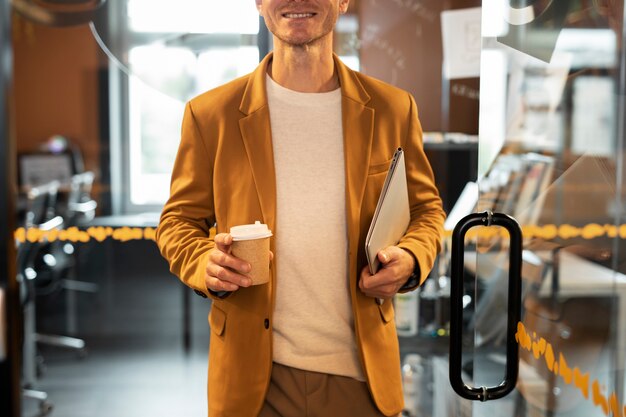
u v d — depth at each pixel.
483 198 1.61
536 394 1.50
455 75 3.02
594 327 1.23
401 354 3.04
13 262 1.69
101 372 4.06
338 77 1.83
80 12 3.20
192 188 1.81
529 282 1.52
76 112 3.34
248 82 1.80
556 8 1.40
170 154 3.45
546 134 1.44
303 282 1.73
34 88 3.28
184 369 4.25
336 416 1.72
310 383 1.71
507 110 1.54
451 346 1.60
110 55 3.25
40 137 3.36
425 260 1.72
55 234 3.54
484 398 1.57
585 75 1.27
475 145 3.06
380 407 1.72
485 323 1.73
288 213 1.74
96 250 3.67
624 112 1.09
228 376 1.72
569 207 1.35
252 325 1.70
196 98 1.83
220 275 1.59
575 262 1.31
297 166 1.76
